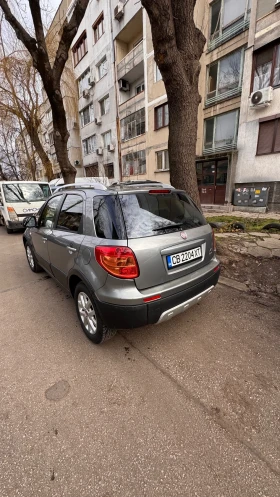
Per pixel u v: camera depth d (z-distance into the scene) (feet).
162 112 42.37
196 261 7.70
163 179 44.93
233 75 32.09
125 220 6.40
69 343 7.97
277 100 27.14
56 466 4.45
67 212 8.99
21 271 15.19
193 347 7.52
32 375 6.64
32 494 4.04
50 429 5.14
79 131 71.77
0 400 5.87
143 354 7.32
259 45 27.71
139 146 49.65
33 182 29.35
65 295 11.50
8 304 10.87
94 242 6.76
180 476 4.23
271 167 28.84
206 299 10.41
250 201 31.04
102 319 6.71
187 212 8.14
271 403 5.55
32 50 22.18
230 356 7.06
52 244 9.59
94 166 67.46
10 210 26.53
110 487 4.11
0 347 7.90
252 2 27.32
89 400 5.81
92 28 55.67
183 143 14.98
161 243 6.59
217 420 5.21
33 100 42.98
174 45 12.84
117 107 52.85
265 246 13.12
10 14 20.03
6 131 52.29
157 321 6.64
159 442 4.81
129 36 49.52
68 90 61.00
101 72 56.70
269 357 6.95
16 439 4.93
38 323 9.23
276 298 10.21
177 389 6.03
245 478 4.16
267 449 4.61
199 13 33.94
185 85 13.91
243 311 9.37
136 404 5.66
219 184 36.19
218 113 34.55
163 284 6.69
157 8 11.76
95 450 4.70
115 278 6.15
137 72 48.57
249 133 30.37
